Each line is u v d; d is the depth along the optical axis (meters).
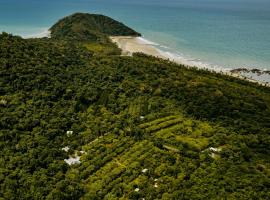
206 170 85.88
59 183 81.31
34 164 86.19
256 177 83.19
